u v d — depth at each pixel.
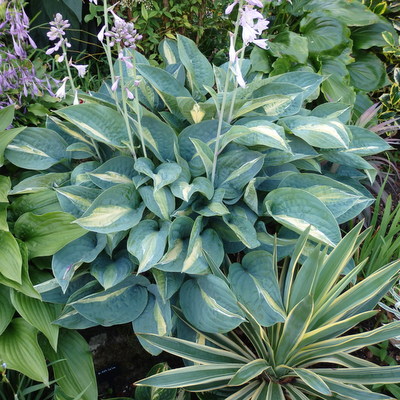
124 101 1.92
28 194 2.20
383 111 3.63
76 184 2.12
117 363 2.29
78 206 2.05
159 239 1.95
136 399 2.04
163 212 1.96
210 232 2.11
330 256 1.89
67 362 2.00
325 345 1.84
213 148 2.24
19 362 1.80
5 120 2.20
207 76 2.66
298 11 3.64
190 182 2.22
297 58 3.21
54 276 2.04
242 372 1.72
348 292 1.91
